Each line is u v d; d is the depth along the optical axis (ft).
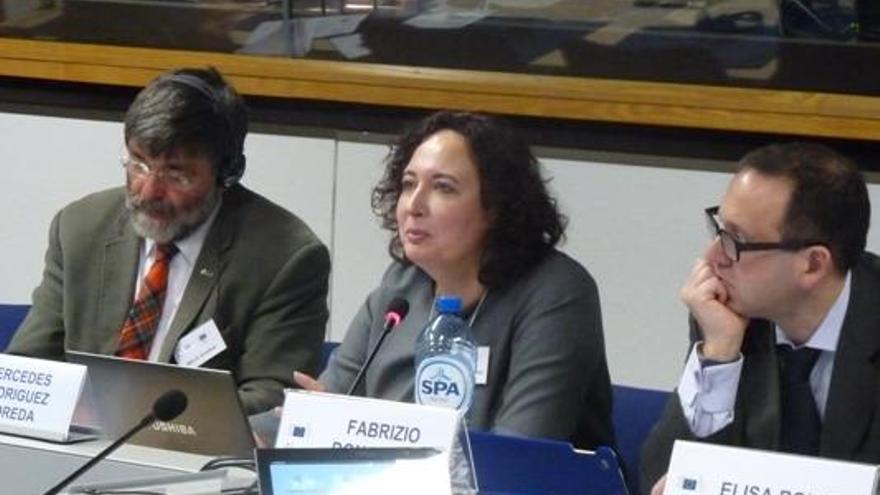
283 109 20.01
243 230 14.56
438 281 13.08
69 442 11.86
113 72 20.44
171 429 11.80
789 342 11.81
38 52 20.67
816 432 11.69
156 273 14.51
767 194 11.41
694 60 18.28
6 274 21.31
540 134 18.94
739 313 11.80
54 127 20.93
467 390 12.55
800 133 17.93
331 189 19.88
